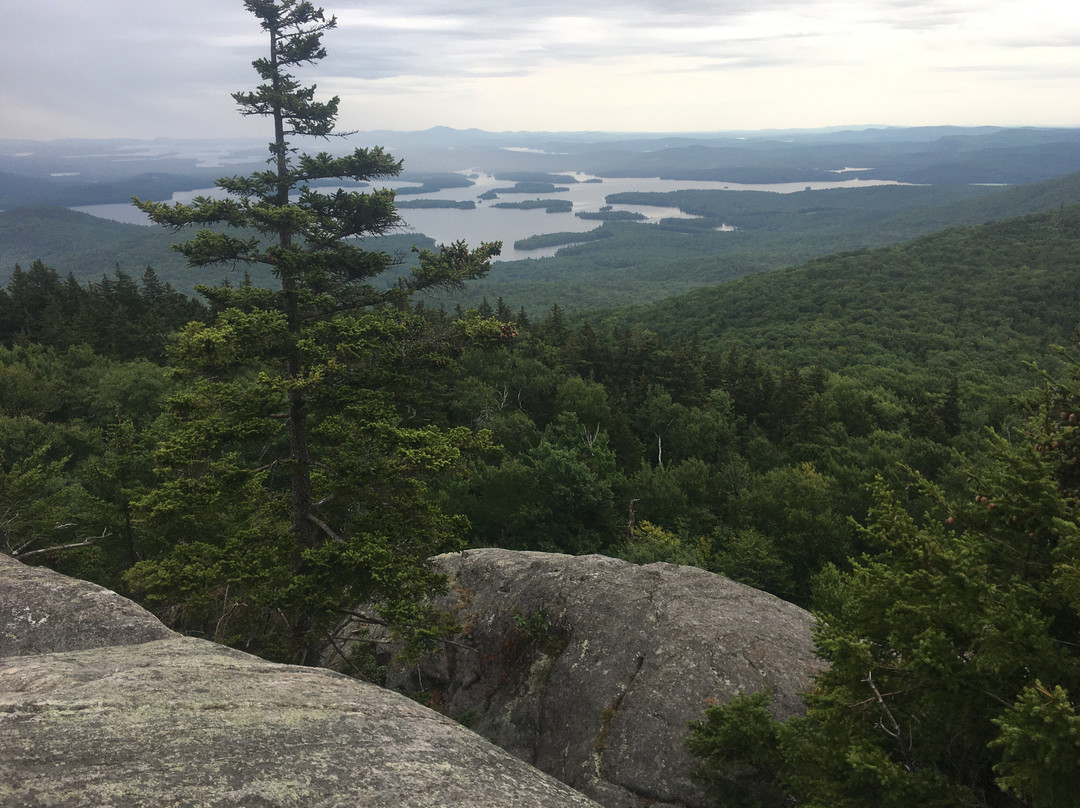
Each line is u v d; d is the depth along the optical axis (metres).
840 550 33.38
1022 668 4.33
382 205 14.11
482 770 4.56
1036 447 5.11
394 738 4.70
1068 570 4.06
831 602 24.52
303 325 13.57
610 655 11.58
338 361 12.52
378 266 14.27
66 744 3.62
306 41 13.54
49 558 18.53
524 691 12.29
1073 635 4.47
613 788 9.13
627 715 10.12
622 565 14.66
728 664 10.42
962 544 4.97
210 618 16.92
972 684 4.29
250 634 15.20
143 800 3.19
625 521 36.69
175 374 11.38
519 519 33.00
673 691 10.14
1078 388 5.11
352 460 12.59
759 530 36.47
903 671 4.84
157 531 19.72
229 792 3.42
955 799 4.49
